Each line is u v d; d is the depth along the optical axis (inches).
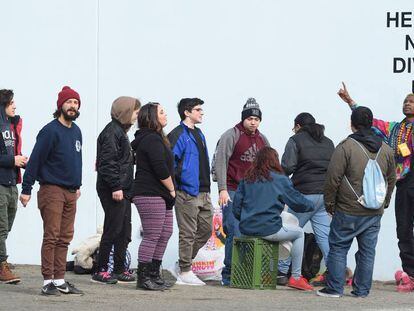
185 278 840.9
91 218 965.8
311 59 951.0
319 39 949.8
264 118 955.3
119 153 801.6
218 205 920.3
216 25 963.3
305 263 897.5
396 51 940.6
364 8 943.7
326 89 948.6
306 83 951.0
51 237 714.2
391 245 936.9
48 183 711.7
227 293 774.5
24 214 973.8
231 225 845.8
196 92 965.8
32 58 978.7
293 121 952.3
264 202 813.9
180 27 967.0
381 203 761.0
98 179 802.8
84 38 975.0
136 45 971.3
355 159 759.1
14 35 981.2
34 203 973.8
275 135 954.1
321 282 882.8
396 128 874.8
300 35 952.3
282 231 815.1
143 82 969.5
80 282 819.4
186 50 966.4
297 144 875.4
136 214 960.3
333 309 679.7
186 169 834.8
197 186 839.7
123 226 820.6
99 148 797.9
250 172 820.6
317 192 871.1
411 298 772.6
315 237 885.2
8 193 800.9
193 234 840.9
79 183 724.0
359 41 944.9
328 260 772.6
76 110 718.5
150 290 770.2
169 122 967.6
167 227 775.7
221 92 962.1
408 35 939.3
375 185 759.1
